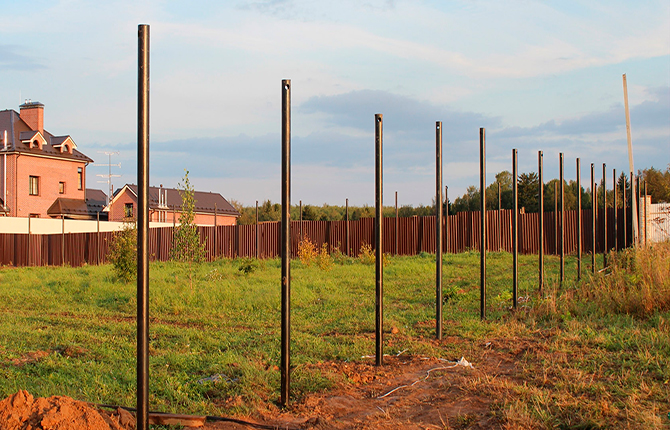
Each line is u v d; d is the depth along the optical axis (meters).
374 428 4.10
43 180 36.38
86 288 14.00
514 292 9.31
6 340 7.53
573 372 5.14
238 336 7.96
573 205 33.47
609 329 6.97
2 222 30.06
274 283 13.61
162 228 25.06
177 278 14.46
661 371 4.91
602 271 12.96
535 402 4.36
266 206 56.72
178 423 4.20
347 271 16.20
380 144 6.32
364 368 5.93
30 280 16.77
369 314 9.52
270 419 4.40
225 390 5.14
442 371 5.68
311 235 23.12
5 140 34.75
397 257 20.67
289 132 4.84
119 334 8.26
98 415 3.62
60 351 6.96
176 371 5.89
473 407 4.49
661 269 9.19
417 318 9.05
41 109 38.06
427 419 4.29
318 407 4.60
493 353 6.40
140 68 3.59
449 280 14.10
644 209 16.09
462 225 20.88
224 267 19.39
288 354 4.77
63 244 27.59
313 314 9.96
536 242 20.06
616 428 3.76
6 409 3.50
